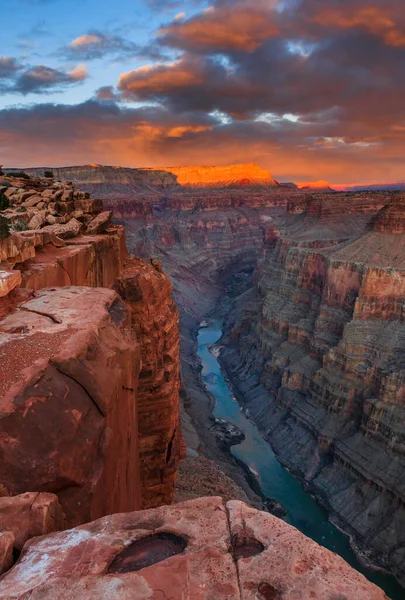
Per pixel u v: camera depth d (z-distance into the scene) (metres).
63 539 5.98
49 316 11.53
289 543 5.88
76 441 8.00
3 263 14.45
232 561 5.61
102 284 22.98
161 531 6.18
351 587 5.23
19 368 8.45
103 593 5.08
